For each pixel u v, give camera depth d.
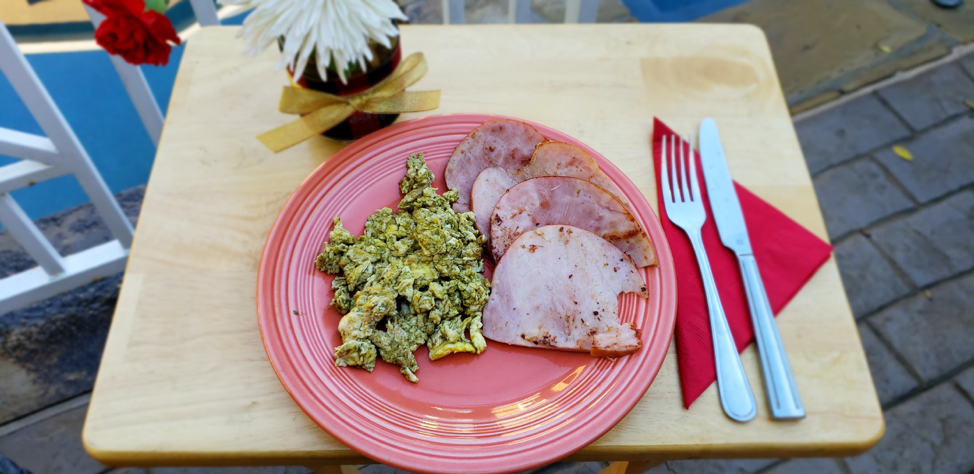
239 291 0.67
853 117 1.80
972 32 1.97
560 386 0.60
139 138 1.67
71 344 1.38
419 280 0.65
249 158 0.76
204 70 0.83
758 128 0.82
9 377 1.33
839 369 0.65
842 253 1.58
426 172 0.70
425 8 1.91
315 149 0.77
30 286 1.28
